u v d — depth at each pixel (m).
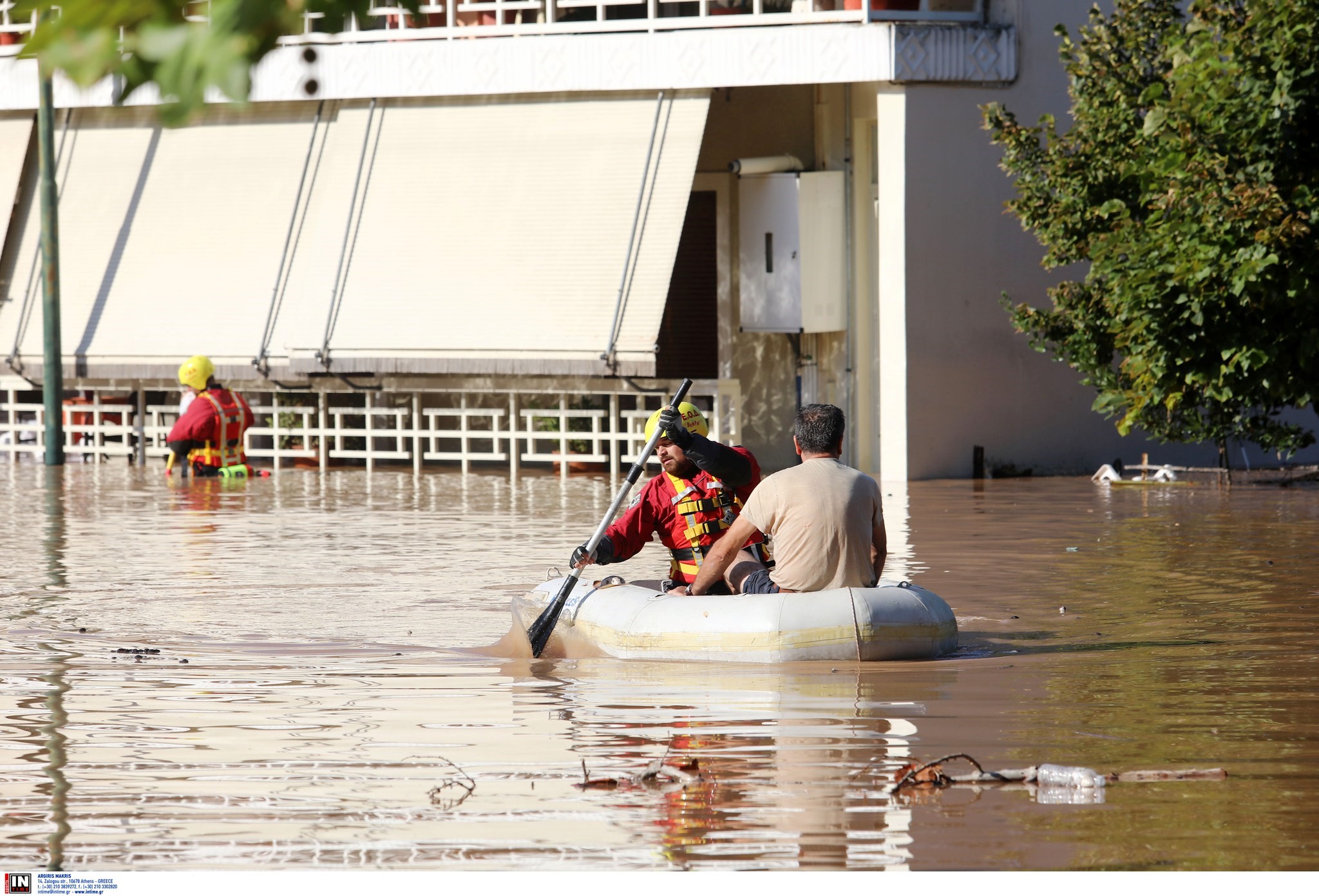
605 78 46.91
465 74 48.66
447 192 48.94
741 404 48.56
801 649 17.77
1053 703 15.58
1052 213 39.50
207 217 51.84
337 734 14.59
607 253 46.56
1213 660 17.95
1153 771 12.86
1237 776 12.80
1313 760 13.31
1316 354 35.06
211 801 12.34
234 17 6.03
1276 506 35.56
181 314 51.22
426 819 11.80
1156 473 43.66
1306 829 11.34
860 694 16.09
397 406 53.00
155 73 6.09
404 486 44.66
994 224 43.81
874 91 46.75
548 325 46.69
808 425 18.95
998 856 10.80
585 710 15.51
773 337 49.22
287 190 51.09
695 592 19.08
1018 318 41.22
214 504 39.19
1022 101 43.62
